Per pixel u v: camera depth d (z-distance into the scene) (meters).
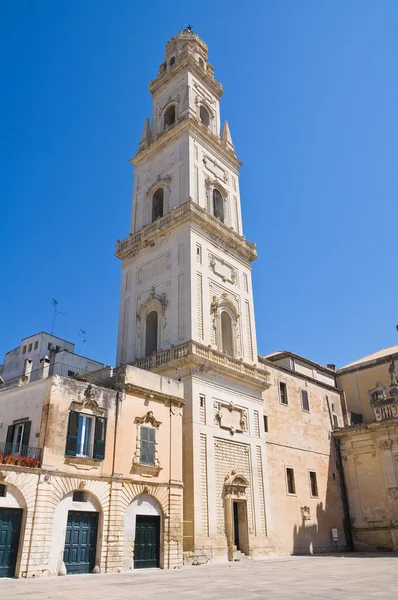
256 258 47.41
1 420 25.45
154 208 48.59
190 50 54.75
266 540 35.84
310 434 47.84
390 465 46.47
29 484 21.16
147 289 42.72
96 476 23.75
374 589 16.34
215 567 27.28
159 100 54.72
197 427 33.31
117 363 42.22
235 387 38.34
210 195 46.03
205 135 48.22
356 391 59.78
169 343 38.06
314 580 19.72
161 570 24.78
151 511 26.14
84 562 22.41
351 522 47.81
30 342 60.12
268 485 38.16
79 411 24.17
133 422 26.73
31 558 20.22
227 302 41.75
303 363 55.69
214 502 32.56
